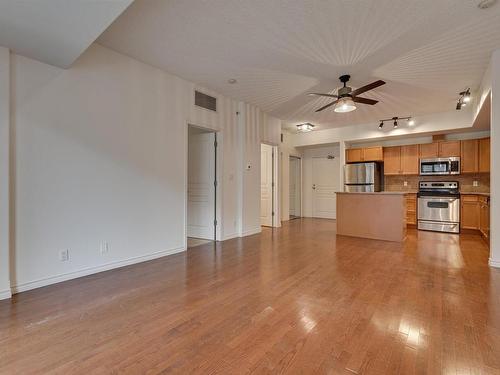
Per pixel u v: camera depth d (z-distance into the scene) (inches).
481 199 204.1
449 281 110.3
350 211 209.8
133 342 68.9
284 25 105.7
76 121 114.7
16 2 70.4
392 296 96.2
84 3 71.9
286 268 129.1
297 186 337.7
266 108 217.9
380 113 229.3
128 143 134.2
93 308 87.5
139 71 138.6
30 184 102.0
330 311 85.2
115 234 129.4
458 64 137.6
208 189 196.5
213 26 107.0
